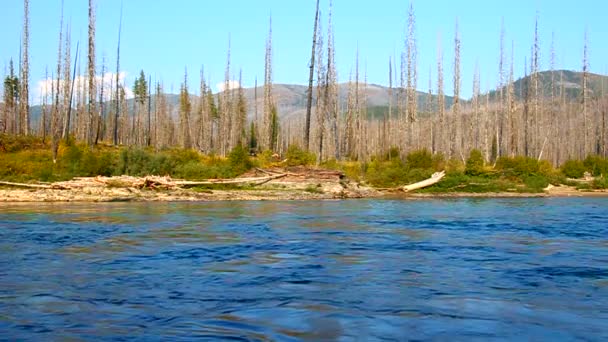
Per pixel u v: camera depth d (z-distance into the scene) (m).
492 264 14.88
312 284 12.29
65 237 19.91
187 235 20.64
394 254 16.53
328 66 63.38
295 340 8.40
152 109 140.25
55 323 9.23
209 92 100.12
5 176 41.84
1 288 11.77
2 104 85.25
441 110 76.75
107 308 10.21
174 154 51.56
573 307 10.34
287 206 35.06
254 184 43.97
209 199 39.50
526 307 10.34
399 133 74.06
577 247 18.17
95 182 39.88
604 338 8.52
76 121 85.00
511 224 25.30
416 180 50.50
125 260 15.30
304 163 51.38
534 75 73.12
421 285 12.20
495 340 8.41
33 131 99.00
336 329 8.95
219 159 52.16
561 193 50.38
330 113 74.00
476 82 85.88
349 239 19.86
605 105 94.94
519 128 81.62
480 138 87.12
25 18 64.44
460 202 40.56
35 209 31.06
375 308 10.23
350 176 51.56
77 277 12.98
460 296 11.17
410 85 65.38
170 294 11.31
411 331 8.84
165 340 8.35
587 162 61.41
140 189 40.22
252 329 8.94
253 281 12.59
